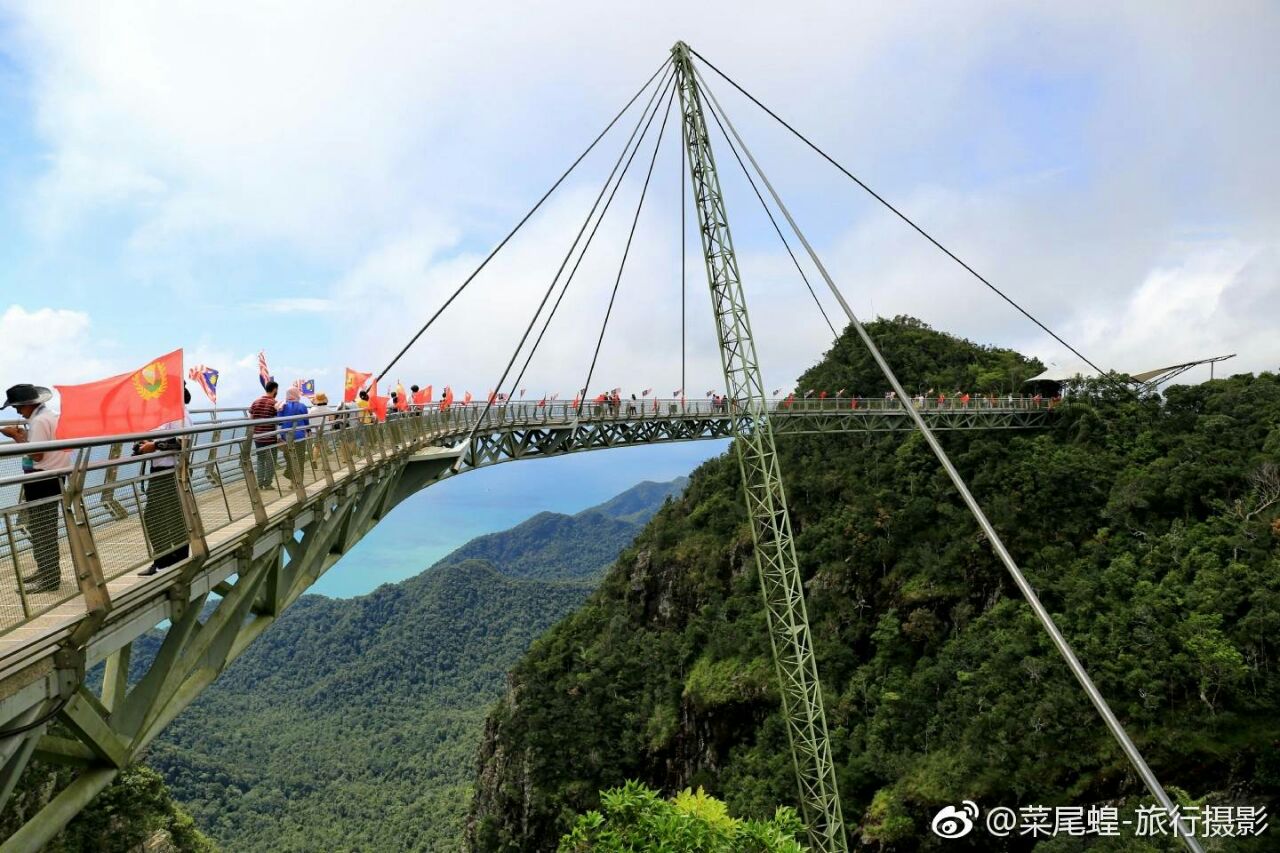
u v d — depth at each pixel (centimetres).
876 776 5169
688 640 7400
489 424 4481
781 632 4341
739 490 8525
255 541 1223
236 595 1270
